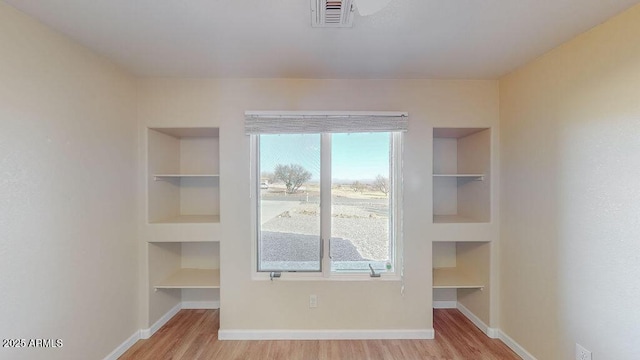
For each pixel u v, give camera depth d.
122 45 1.88
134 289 2.41
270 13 1.50
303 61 2.13
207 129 2.60
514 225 2.31
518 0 1.38
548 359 1.96
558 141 1.88
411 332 2.51
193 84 2.48
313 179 2.58
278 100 2.49
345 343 2.43
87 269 1.92
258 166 2.59
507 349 2.34
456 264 3.12
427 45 1.87
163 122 2.48
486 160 2.59
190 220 2.70
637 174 1.41
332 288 2.52
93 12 1.49
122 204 2.27
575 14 1.51
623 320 1.48
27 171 1.53
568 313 1.80
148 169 2.50
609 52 1.55
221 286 2.50
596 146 1.62
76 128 1.84
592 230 1.64
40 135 1.60
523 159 2.20
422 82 2.51
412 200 2.52
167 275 2.80
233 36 1.75
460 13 1.50
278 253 2.59
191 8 1.46
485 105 2.52
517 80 2.27
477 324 2.71
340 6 1.43
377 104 2.51
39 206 1.59
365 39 1.79
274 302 2.51
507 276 2.40
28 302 1.53
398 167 2.56
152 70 2.31
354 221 2.59
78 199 1.85
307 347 2.38
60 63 1.72
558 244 1.88
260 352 2.30
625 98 1.47
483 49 1.93
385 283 2.52
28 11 1.48
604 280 1.58
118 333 2.22
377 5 1.13
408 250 2.52
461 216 3.01
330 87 2.50
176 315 2.93
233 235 2.50
